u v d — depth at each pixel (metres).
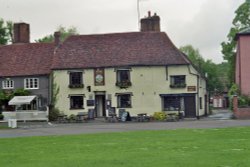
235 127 34.44
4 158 19.22
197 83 55.72
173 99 56.06
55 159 18.25
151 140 25.28
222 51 67.62
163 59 56.66
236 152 18.66
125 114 52.19
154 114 53.28
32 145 24.72
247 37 55.91
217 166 15.23
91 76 57.03
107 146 22.75
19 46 63.28
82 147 22.69
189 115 55.53
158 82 56.28
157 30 61.38
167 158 17.39
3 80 59.03
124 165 15.97
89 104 56.69
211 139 24.86
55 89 57.38
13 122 44.31
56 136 30.62
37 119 53.84
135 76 56.47
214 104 114.50
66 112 56.91
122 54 57.97
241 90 55.84
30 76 58.47
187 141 24.02
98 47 59.53
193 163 15.95
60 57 58.78
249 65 55.66
